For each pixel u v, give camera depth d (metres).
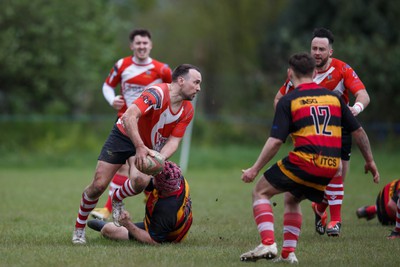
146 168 22.61
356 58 87.31
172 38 128.75
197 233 28.58
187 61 128.12
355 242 26.11
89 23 85.50
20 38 82.12
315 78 28.62
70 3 84.12
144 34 34.19
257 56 124.44
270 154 20.05
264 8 128.75
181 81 24.16
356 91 27.95
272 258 20.08
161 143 25.30
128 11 135.25
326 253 23.28
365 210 33.19
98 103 95.06
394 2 98.69
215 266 20.20
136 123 23.03
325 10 105.06
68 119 83.50
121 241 25.75
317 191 20.50
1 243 25.28
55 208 37.91
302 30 107.12
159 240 25.08
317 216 28.58
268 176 20.42
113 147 25.20
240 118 93.06
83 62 85.69
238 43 128.50
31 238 26.73
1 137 79.31
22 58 80.69
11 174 63.16
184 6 129.25
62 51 84.50
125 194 24.44
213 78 96.50
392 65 86.06
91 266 20.02
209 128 88.81
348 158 28.45
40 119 81.94
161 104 24.02
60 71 85.25
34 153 78.19
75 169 70.94
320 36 27.86
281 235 28.48
